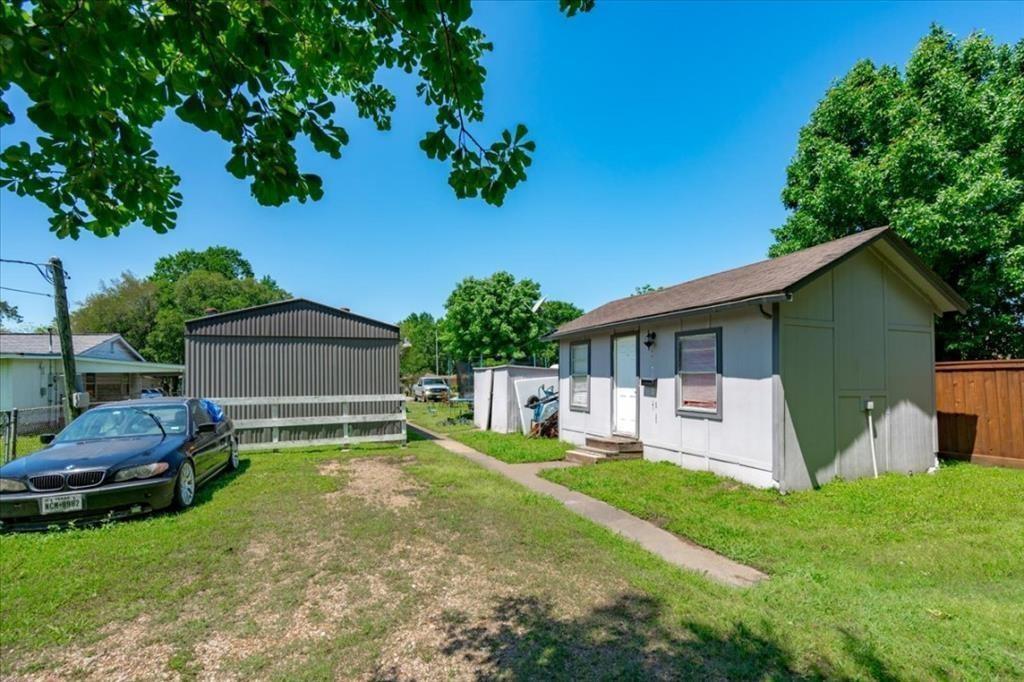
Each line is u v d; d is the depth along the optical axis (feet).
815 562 14.12
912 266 25.38
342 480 24.57
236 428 33.81
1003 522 17.53
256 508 19.19
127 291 116.67
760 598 11.45
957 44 39.68
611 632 9.93
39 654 9.26
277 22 6.42
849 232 41.93
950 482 23.38
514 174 8.66
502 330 81.97
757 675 8.41
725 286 27.99
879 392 25.41
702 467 26.94
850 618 10.37
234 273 175.11
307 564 13.58
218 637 9.89
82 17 5.27
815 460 23.25
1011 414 27.91
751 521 18.06
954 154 34.45
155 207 8.26
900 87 40.45
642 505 20.16
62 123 6.09
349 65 9.20
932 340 27.43
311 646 9.54
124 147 6.89
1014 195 34.09
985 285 35.81
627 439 33.04
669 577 12.78
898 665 8.60
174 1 5.47
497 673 8.64
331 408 38.96
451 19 6.84
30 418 51.67
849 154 41.19
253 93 6.61
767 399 22.91
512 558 14.05
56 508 16.37
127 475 17.48
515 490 22.80
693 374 27.99
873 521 17.88
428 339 163.84
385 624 10.35
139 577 12.64
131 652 9.35
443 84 8.01
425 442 41.11
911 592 11.95
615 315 36.32
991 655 8.85
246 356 37.11
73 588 11.95
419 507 19.47
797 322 23.20
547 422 44.42
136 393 94.94
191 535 15.83
